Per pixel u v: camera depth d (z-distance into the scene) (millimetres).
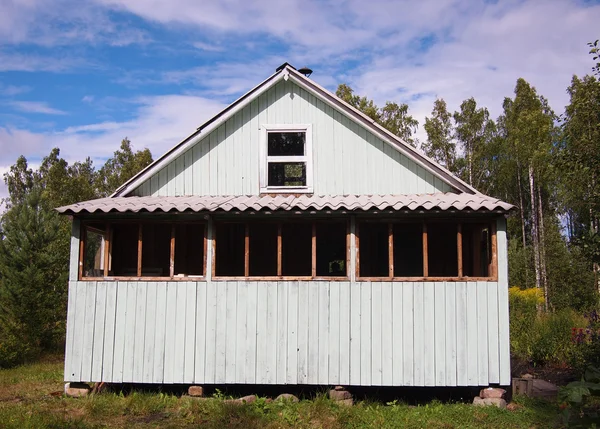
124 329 9312
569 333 13328
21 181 38188
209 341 9227
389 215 9234
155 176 10961
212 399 9008
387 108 32625
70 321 9344
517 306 18234
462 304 9078
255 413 8359
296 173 11867
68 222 19109
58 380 11430
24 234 15617
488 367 8930
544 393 9508
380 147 10781
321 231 12570
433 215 9141
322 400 8656
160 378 9172
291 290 9266
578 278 23125
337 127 10898
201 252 11953
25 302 15031
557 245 24859
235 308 9273
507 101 39312
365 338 9094
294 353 9125
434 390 10094
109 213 9188
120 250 11633
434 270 12359
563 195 21156
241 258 12172
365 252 12086
